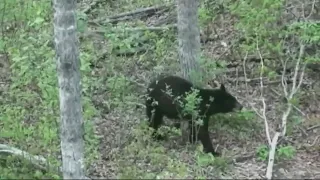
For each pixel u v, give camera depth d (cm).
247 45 1487
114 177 1073
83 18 1496
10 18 1616
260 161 1146
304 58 1447
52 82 1229
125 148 1158
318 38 1371
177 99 1183
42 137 1174
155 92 1232
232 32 1612
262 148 1170
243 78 1449
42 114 1260
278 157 1152
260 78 1376
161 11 1805
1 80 1488
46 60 1330
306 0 1631
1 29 1616
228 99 1198
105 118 1312
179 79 1227
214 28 1639
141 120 1283
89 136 1164
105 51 1567
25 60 1325
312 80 1421
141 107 1348
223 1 1712
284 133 1198
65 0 925
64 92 959
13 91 1371
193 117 1149
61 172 1073
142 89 1423
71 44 945
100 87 1410
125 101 1362
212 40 1612
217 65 1477
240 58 1513
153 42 1588
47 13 1595
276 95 1381
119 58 1531
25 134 1200
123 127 1258
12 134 1173
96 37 1652
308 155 1170
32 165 1090
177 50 1534
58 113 1211
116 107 1354
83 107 1243
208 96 1196
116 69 1502
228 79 1446
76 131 973
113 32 1571
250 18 1484
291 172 1107
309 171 1110
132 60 1522
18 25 1631
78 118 973
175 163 1103
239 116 1260
